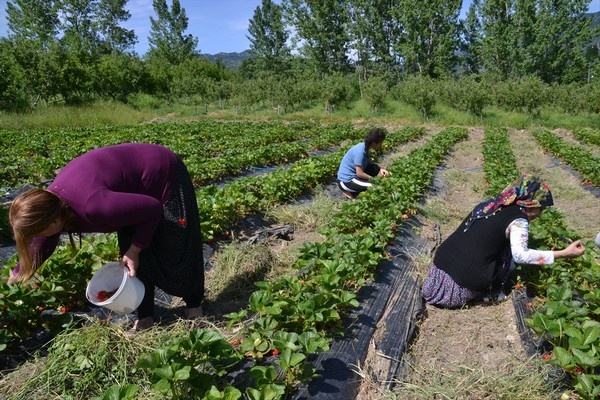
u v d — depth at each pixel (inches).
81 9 2504.9
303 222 295.7
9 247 240.5
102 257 206.5
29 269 127.0
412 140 765.9
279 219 297.3
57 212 122.4
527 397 132.2
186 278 160.2
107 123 1004.6
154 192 148.3
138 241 143.3
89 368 136.9
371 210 272.2
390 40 1966.0
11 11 2223.2
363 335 162.7
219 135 713.6
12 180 376.5
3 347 135.0
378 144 330.0
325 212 305.1
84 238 213.3
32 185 362.9
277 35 2898.6
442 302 185.6
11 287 157.6
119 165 139.9
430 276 189.6
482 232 177.2
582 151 554.3
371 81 1218.0
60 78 1158.3
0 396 130.9
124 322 171.9
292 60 2647.6
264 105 1385.3
